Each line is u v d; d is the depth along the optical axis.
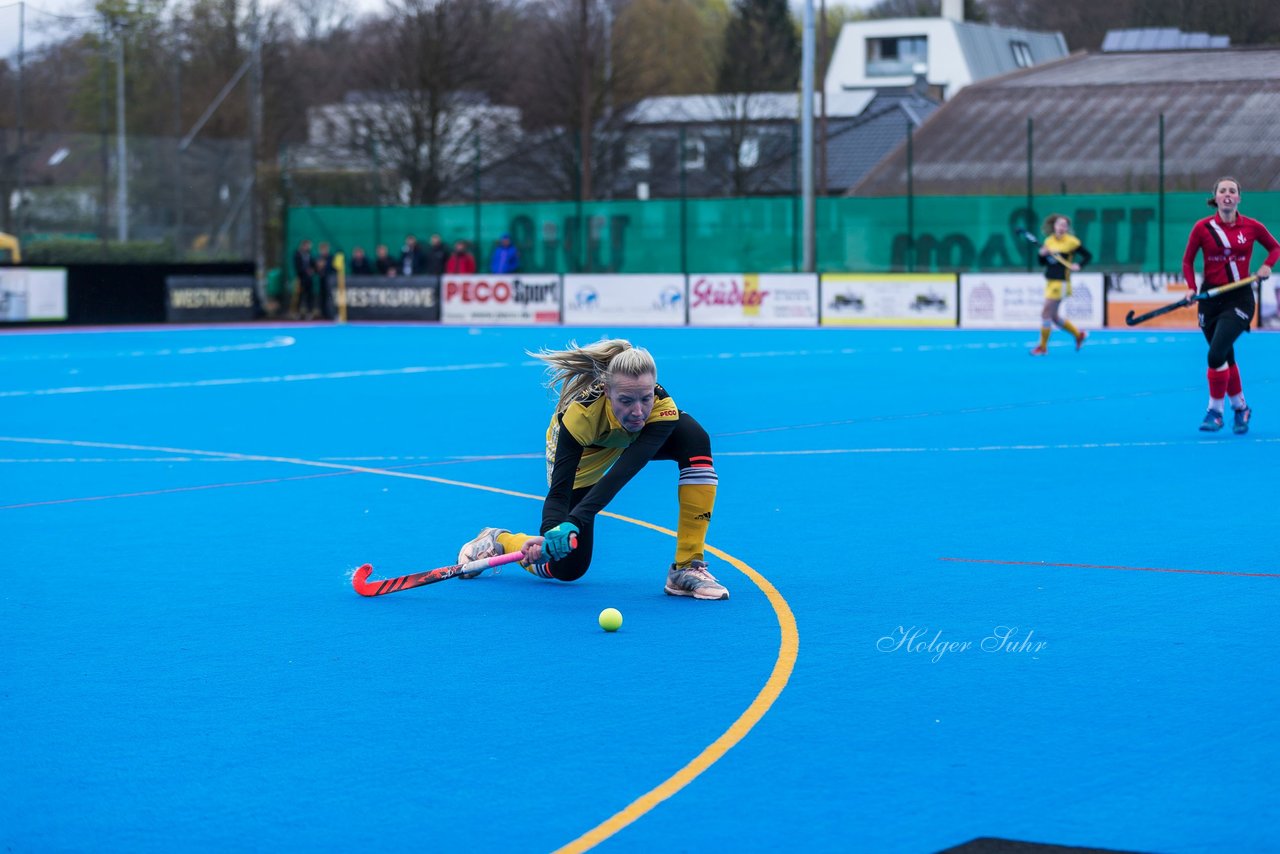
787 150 68.94
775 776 6.24
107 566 10.88
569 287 48.12
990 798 5.96
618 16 83.75
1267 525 11.91
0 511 13.33
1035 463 15.69
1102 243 46.78
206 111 55.56
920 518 12.44
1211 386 17.98
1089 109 61.59
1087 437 17.92
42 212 48.69
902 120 73.25
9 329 46.72
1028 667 7.83
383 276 51.16
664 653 8.20
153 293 49.84
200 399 24.06
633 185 70.69
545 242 51.44
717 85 86.06
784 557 10.85
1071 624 8.75
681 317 46.81
